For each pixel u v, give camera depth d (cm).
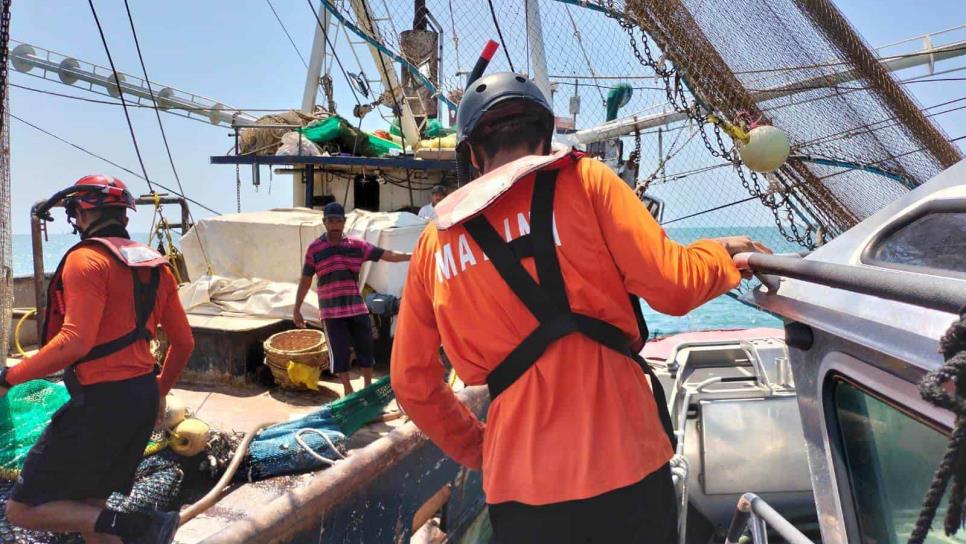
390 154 912
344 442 388
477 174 167
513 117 153
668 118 646
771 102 397
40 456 267
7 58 300
